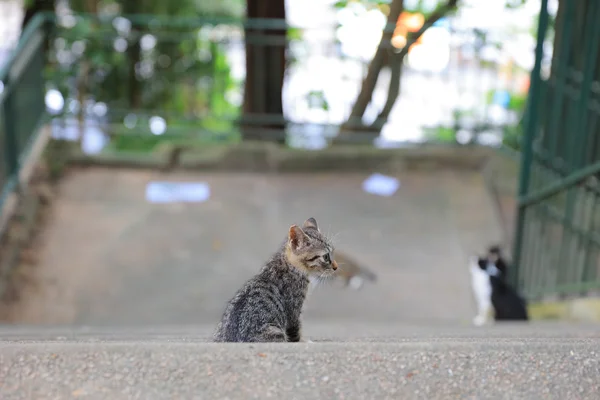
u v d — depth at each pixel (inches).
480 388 122.4
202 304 342.0
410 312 345.1
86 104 494.0
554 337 165.0
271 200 429.7
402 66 475.2
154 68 513.7
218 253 381.1
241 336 154.8
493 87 468.1
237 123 502.0
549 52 389.4
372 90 483.2
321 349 131.2
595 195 310.8
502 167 451.2
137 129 478.0
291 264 179.5
